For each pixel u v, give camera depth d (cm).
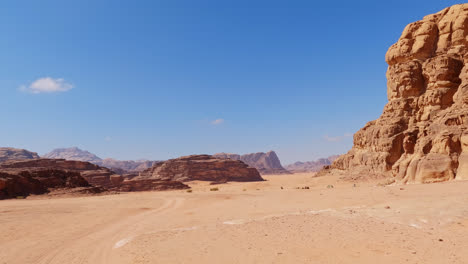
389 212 2080
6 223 2661
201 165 17012
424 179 3591
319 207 2702
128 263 1313
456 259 1155
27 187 6016
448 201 2202
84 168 12156
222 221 2294
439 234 1506
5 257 1605
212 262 1259
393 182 4447
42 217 3023
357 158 7744
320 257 1248
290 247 1413
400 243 1388
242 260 1262
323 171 10269
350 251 1309
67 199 5197
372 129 7369
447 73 5631
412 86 6488
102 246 1756
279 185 10250
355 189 4022
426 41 6425
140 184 11038
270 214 2508
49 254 1642
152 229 2205
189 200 4441
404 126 6538
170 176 16312
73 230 2353
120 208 3759
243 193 5075
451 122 3978
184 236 1791
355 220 1930
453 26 6081
